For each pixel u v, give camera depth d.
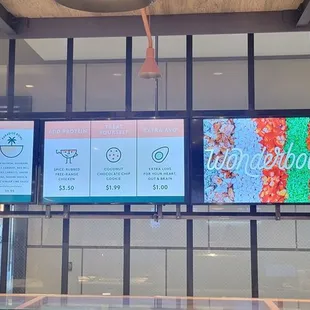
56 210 3.87
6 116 4.00
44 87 4.04
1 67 4.05
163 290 3.77
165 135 3.72
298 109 3.83
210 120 3.71
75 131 3.78
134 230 3.85
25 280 3.85
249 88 3.89
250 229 3.77
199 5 3.65
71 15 3.89
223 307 3.05
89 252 3.86
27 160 3.77
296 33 3.86
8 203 3.73
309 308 3.03
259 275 3.71
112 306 3.07
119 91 3.99
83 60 4.04
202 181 3.65
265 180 3.61
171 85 3.95
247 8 3.73
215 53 3.95
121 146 3.73
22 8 3.70
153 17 3.90
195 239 3.80
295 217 3.68
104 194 3.70
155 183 3.68
